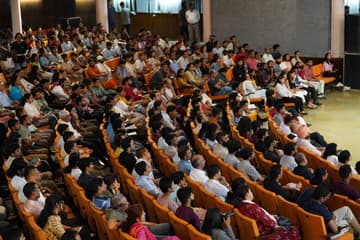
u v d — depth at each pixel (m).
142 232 7.67
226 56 21.88
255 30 24.92
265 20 24.61
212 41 23.47
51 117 14.28
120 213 8.20
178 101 16.31
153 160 12.38
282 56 22.30
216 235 7.97
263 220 8.66
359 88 22.25
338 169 11.14
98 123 14.62
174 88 18.88
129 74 19.33
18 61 19.23
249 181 10.09
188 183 9.97
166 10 31.80
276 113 15.05
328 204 9.92
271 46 24.72
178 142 11.88
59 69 18.19
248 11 24.91
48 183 10.80
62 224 8.80
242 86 18.34
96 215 8.54
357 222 9.31
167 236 8.11
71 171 10.12
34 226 7.81
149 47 23.34
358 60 22.11
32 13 29.39
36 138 12.95
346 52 22.31
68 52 21.59
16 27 27.17
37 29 26.36
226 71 19.83
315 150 13.02
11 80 16.28
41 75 18.02
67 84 16.61
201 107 15.66
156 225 8.30
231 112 15.44
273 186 9.98
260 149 12.07
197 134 13.38
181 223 7.97
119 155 10.93
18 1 27.14
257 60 21.84
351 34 22.12
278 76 19.75
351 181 10.80
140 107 15.74
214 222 8.01
